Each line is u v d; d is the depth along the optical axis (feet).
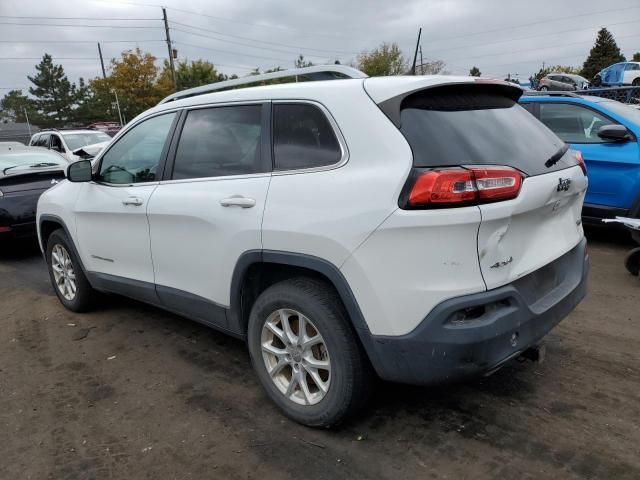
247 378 11.98
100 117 225.15
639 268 17.38
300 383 9.80
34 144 47.93
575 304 10.06
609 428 9.62
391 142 8.35
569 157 10.60
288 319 9.85
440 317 7.89
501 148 8.96
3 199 23.49
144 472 9.01
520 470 8.62
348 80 9.45
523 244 8.82
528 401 10.56
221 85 12.23
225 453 9.39
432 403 10.61
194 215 10.89
